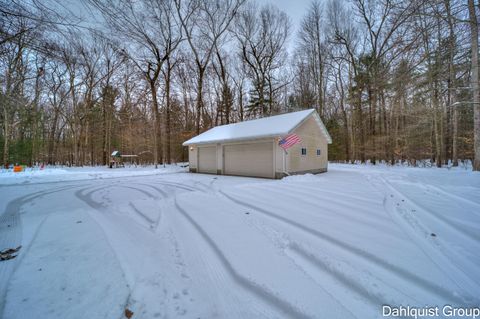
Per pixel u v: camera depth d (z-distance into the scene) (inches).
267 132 382.3
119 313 63.5
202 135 567.5
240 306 66.6
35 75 252.8
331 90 916.6
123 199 223.9
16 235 126.1
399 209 157.8
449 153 632.4
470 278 74.7
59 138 906.1
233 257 94.2
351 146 802.2
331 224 129.2
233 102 956.6
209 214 160.9
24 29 125.4
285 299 67.1
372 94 662.5
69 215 167.9
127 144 820.0
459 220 130.3
